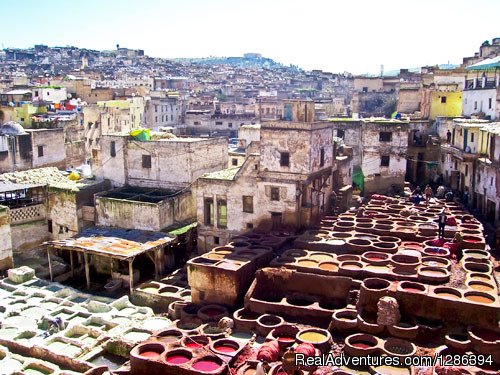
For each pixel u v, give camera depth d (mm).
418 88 73500
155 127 89062
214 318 26719
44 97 89812
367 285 25828
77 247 34875
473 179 44844
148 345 23547
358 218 37125
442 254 29188
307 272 27562
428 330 23109
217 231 38812
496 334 22750
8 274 35594
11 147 53156
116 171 45062
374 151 49594
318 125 35781
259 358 21906
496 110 49438
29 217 42281
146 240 36469
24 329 28281
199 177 39594
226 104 106125
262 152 36156
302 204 36031
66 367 25156
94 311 31047
